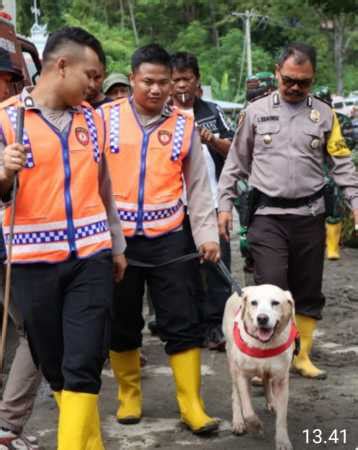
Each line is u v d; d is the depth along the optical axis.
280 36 62.47
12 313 4.67
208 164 7.00
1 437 4.78
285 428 5.07
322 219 6.30
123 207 5.29
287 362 5.08
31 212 4.23
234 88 60.97
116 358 5.53
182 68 6.86
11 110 4.25
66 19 53.25
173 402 5.93
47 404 5.86
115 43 54.56
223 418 5.62
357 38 61.44
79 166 4.27
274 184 6.14
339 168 6.26
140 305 5.51
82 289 4.28
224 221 6.21
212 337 7.09
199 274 5.47
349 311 8.48
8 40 6.39
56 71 4.22
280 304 5.01
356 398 5.96
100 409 5.80
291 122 6.13
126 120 5.34
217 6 67.56
